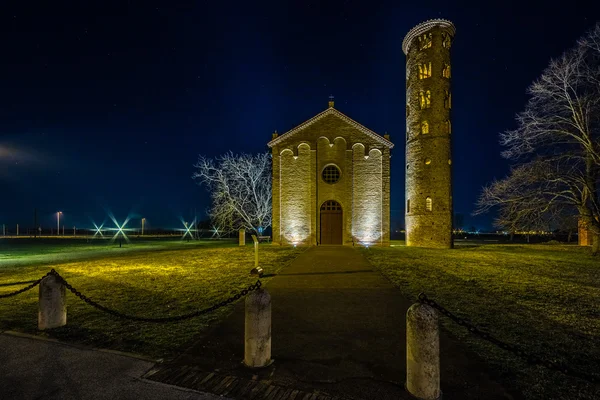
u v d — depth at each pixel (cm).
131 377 427
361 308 736
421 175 2734
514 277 1152
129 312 714
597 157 1986
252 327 456
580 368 452
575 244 3472
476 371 443
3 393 390
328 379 424
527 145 2225
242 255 1945
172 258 1812
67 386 405
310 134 2764
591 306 766
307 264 1474
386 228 2661
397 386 408
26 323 634
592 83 2028
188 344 532
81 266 1478
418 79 2819
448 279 1097
